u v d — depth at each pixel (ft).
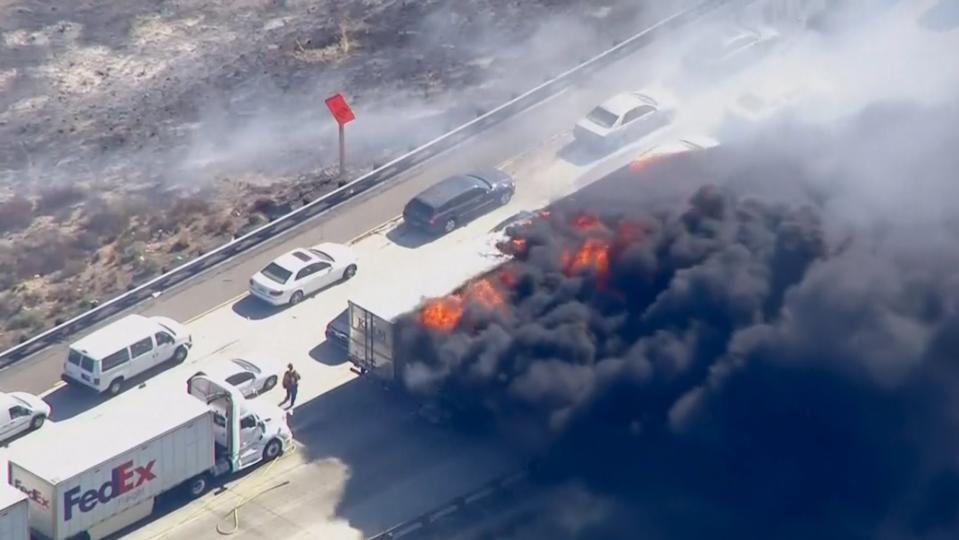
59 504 424.46
